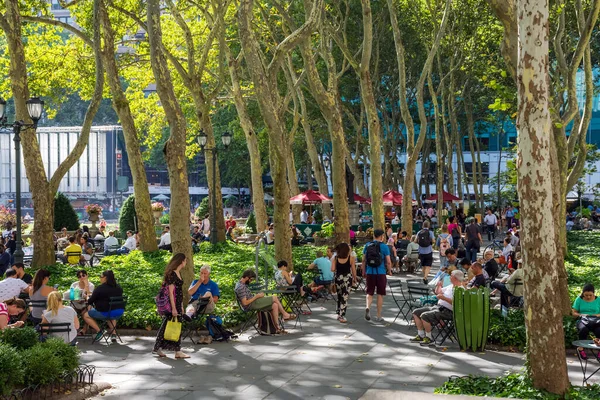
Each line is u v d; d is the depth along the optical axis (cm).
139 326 1555
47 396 1000
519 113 924
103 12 2748
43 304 1445
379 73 4934
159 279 2242
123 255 2909
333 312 1830
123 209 4491
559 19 2188
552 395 924
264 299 1517
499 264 2394
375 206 3028
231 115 7319
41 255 2395
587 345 1080
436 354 1316
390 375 1160
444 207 5994
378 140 3003
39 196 2394
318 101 2497
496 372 1173
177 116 1730
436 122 4391
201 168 9762
